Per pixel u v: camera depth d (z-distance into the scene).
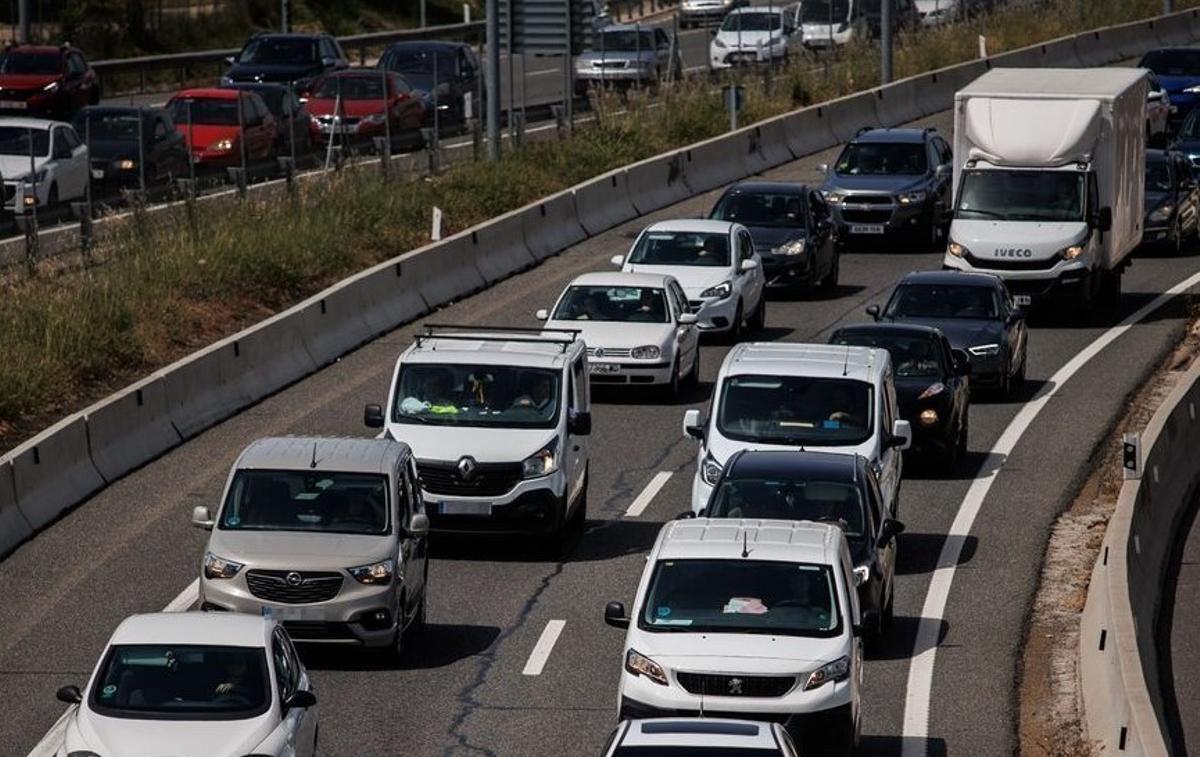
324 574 36.75
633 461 53.94
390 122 98.62
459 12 174.12
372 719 34.56
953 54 129.38
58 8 140.75
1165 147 112.88
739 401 46.06
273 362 60.09
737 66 125.38
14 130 77.88
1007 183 74.38
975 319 62.16
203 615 30.78
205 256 68.62
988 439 57.16
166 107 89.12
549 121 108.44
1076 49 134.88
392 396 46.38
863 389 46.06
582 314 61.31
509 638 39.50
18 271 64.81
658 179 92.56
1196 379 55.47
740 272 68.94
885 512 40.53
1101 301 77.25
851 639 32.12
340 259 73.62
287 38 109.06
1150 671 37.00
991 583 43.78
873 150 87.56
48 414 54.72
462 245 74.25
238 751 27.91
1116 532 40.59
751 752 25.33
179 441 53.66
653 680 31.55
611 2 167.88
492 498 44.44
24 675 36.69
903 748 33.59
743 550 33.34
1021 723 35.16
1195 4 155.50
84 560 43.91
